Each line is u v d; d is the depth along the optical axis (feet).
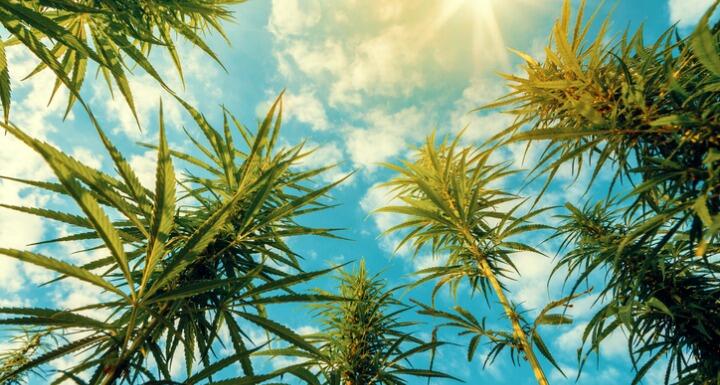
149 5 12.89
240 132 9.23
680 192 7.04
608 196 7.22
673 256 9.94
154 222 4.16
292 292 7.15
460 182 11.00
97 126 3.95
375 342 11.51
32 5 9.56
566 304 9.51
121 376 4.47
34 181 5.10
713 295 9.80
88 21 11.94
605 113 7.59
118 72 9.98
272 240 7.75
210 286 4.82
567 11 8.52
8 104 8.18
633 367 10.10
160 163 4.01
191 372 7.01
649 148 7.43
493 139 8.07
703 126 6.15
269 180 5.50
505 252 12.80
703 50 5.24
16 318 4.14
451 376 9.52
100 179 4.29
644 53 7.27
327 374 10.09
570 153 7.08
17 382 11.59
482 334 11.38
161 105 3.93
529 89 8.93
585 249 11.84
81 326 4.47
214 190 7.71
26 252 3.84
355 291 13.35
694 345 9.79
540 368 10.30
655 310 10.19
